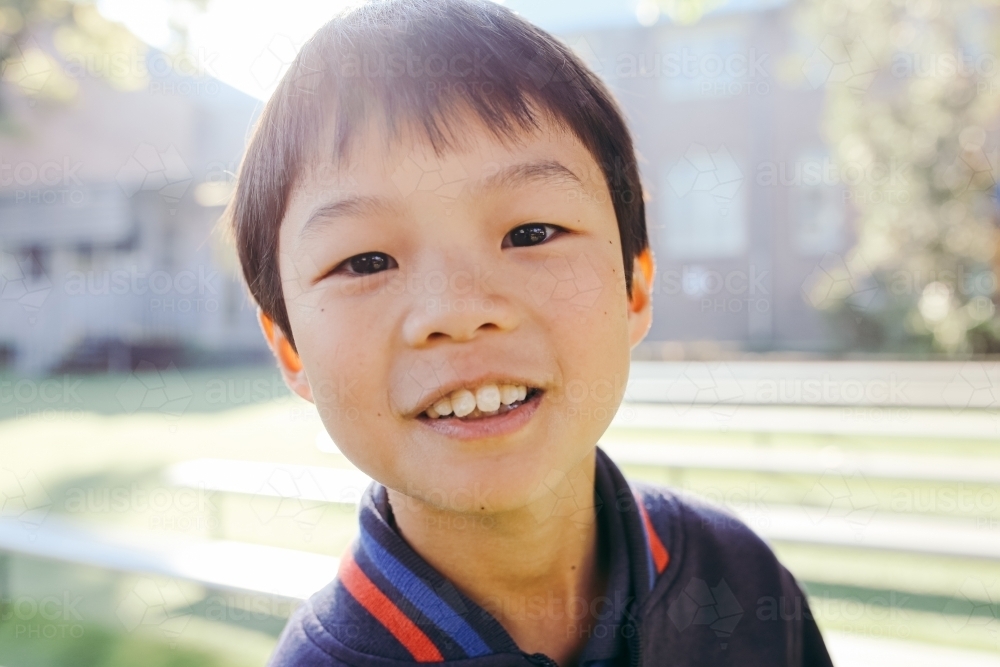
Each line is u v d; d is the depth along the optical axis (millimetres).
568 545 646
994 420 3111
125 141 6965
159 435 3848
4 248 6797
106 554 1756
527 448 515
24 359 6414
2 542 1862
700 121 8523
